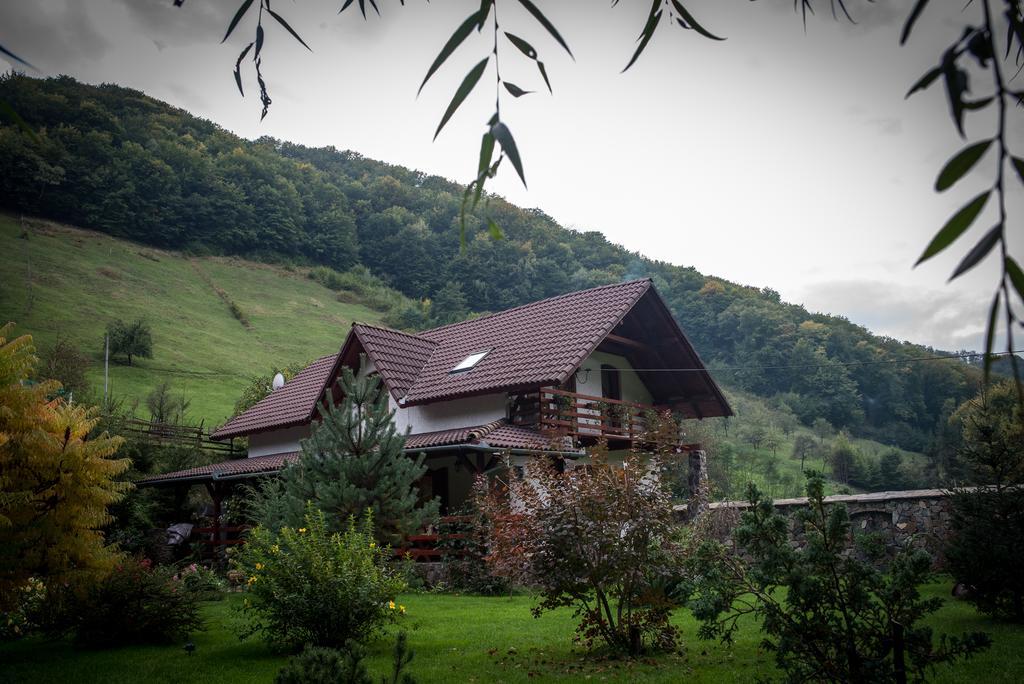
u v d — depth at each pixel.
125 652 8.59
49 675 7.38
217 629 10.16
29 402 8.91
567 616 10.48
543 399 16.62
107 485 9.36
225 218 88.38
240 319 69.56
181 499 22.22
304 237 93.31
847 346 58.00
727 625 9.34
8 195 74.50
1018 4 1.63
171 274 75.50
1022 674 6.13
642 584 7.42
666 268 72.00
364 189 103.56
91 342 51.06
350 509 13.37
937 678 6.07
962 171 1.48
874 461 45.78
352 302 84.62
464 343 21.02
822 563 4.80
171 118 96.94
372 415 14.32
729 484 33.62
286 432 23.00
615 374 20.45
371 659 7.72
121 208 79.56
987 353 1.41
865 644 4.74
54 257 67.31
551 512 7.61
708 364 62.50
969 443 9.68
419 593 13.85
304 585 7.93
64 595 8.92
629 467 7.82
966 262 1.41
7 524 8.14
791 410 54.53
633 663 7.22
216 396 47.09
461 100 2.22
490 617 10.56
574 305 20.02
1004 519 8.47
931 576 4.68
